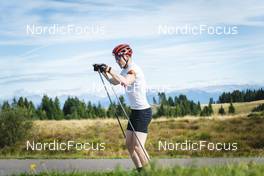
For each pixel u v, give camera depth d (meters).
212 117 29.62
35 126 27.69
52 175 12.55
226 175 8.92
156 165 8.49
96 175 12.20
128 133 11.84
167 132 29.06
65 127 28.31
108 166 20.48
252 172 9.10
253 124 29.23
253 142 28.80
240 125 29.34
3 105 27.47
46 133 27.72
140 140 11.74
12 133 27.00
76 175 12.45
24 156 26.44
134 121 11.76
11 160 24.14
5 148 26.81
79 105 28.78
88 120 28.67
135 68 11.85
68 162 22.66
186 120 29.52
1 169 19.03
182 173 8.39
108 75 12.25
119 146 27.88
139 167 11.52
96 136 28.12
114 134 28.34
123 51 11.92
